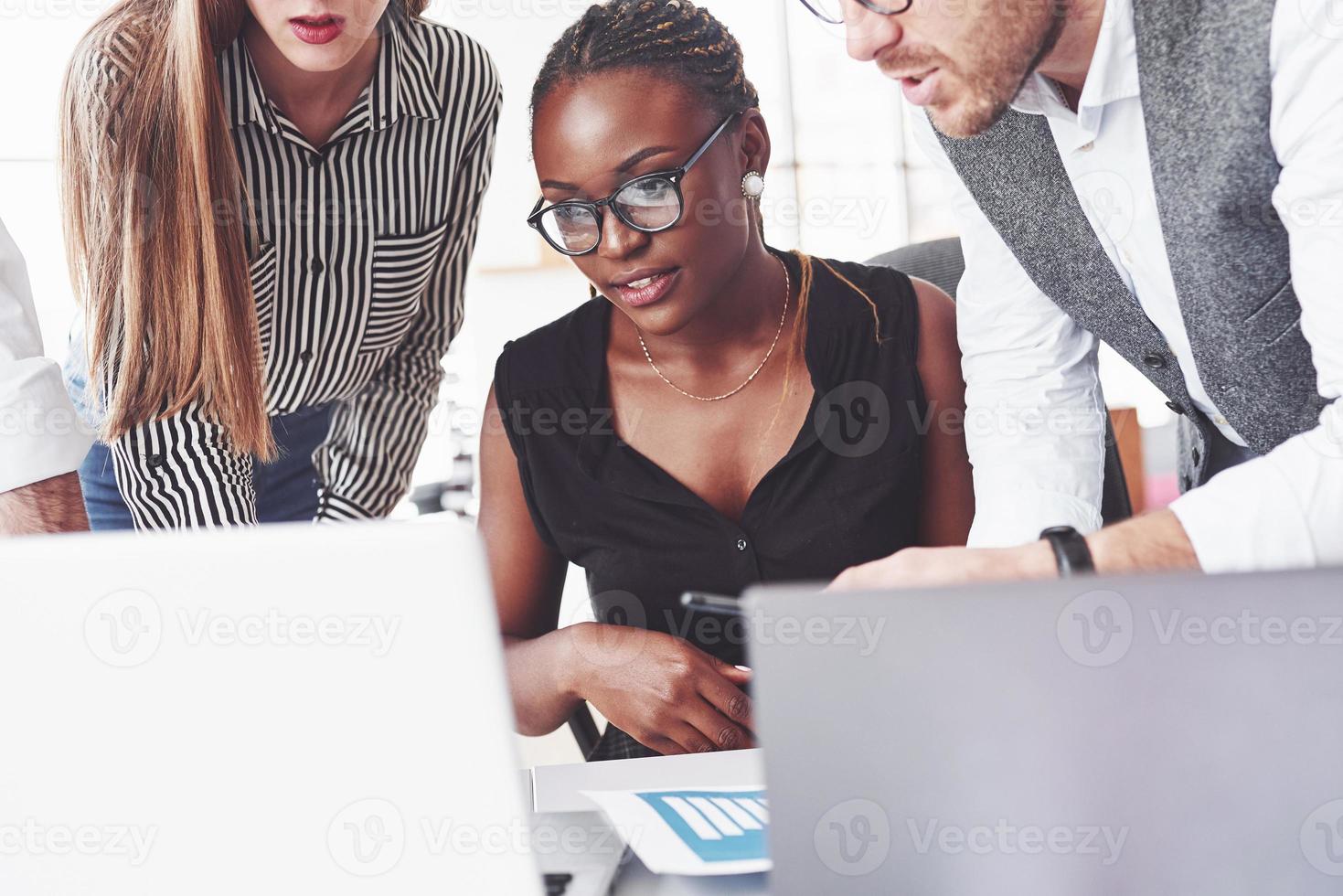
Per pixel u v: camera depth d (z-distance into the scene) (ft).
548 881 2.19
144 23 4.16
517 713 4.04
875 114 11.32
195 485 4.48
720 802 2.53
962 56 3.06
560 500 4.29
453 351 9.39
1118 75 3.24
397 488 5.31
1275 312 3.40
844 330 4.25
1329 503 2.36
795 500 4.16
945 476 4.37
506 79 9.00
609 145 3.94
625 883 2.22
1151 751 1.70
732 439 4.22
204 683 1.85
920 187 11.56
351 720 1.86
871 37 3.10
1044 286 3.86
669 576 4.21
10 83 7.29
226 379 4.38
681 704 3.77
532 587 4.43
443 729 1.87
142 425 4.43
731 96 4.06
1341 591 1.64
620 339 4.30
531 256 9.44
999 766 1.72
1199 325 3.55
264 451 4.59
